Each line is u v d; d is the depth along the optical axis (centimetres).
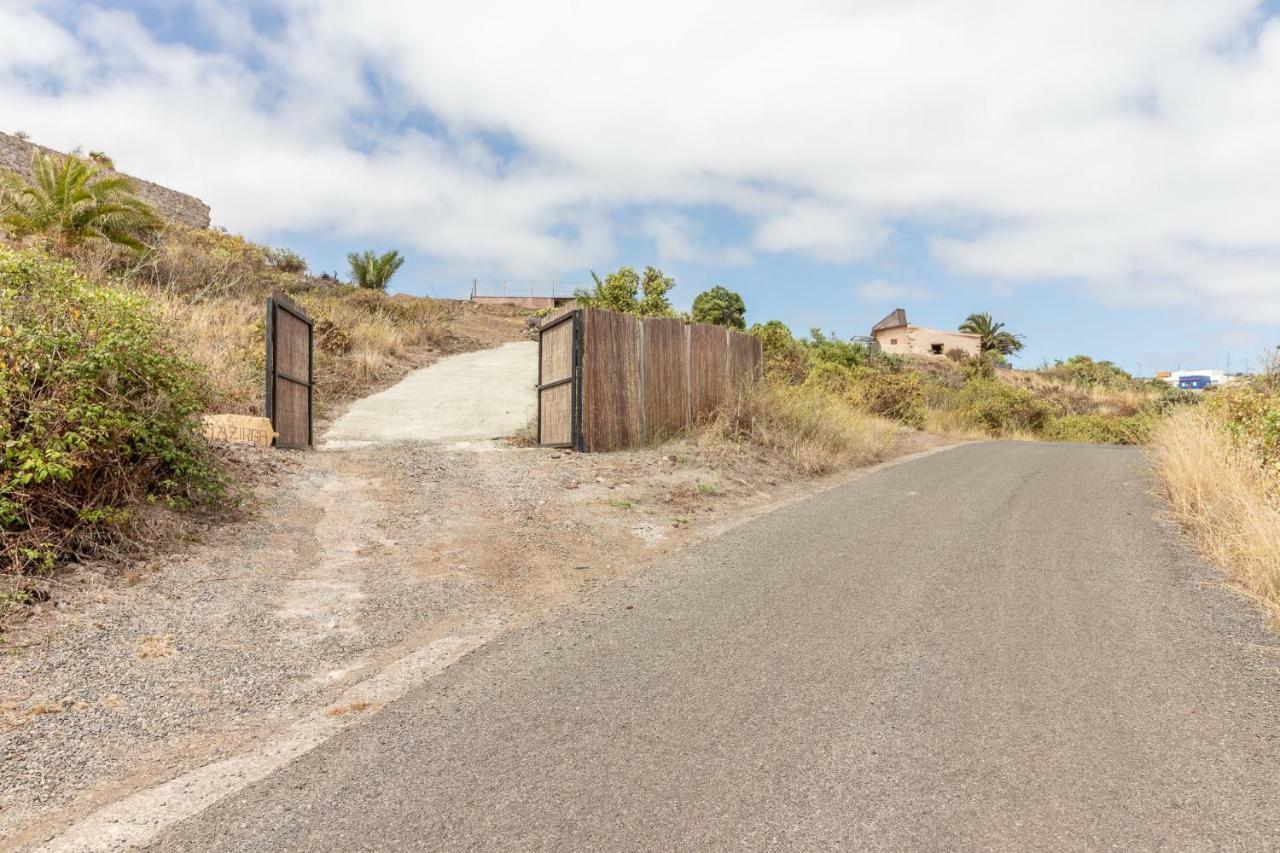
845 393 1520
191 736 262
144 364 459
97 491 425
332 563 461
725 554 514
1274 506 498
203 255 1680
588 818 205
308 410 880
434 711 279
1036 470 905
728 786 221
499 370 1554
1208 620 364
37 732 254
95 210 1370
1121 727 255
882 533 564
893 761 234
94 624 334
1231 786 216
